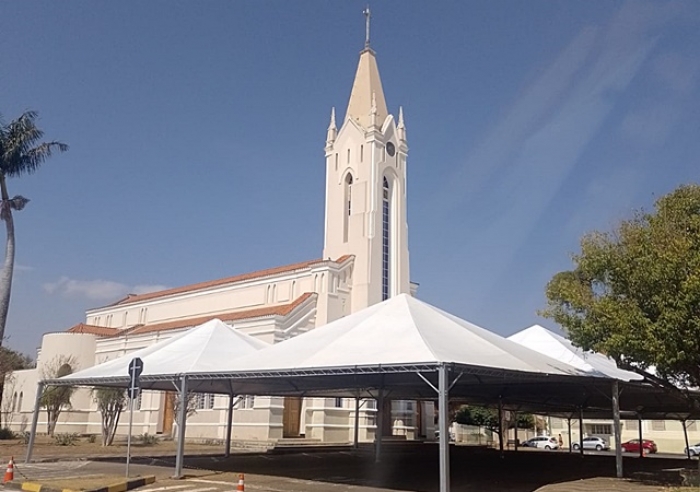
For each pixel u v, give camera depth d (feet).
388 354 62.49
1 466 82.02
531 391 102.89
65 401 155.84
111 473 74.13
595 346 69.92
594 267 69.26
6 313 131.03
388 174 169.58
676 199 67.92
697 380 69.05
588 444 217.36
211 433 137.08
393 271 164.55
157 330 160.86
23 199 134.72
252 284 165.58
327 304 148.36
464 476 85.10
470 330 76.38
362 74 176.86
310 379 87.81
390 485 71.46
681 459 137.59
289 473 81.71
